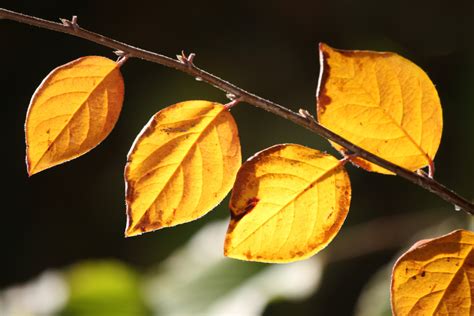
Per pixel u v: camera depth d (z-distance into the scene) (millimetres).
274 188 581
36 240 2828
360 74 590
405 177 589
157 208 578
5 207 2867
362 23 2834
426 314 583
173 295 1701
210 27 2943
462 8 2713
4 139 2912
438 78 2668
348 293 2260
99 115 584
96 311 1708
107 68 583
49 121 581
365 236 1963
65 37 2941
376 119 594
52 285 1770
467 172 2398
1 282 2795
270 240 583
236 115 2619
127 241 2662
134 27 2955
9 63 2945
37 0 2918
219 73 2852
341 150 596
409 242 1839
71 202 2861
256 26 2920
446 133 2510
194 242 1828
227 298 1628
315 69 2809
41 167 581
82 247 2775
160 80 2842
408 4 2787
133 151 578
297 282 1616
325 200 583
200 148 581
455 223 1772
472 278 582
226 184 582
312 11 2865
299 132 2457
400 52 2760
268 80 2816
